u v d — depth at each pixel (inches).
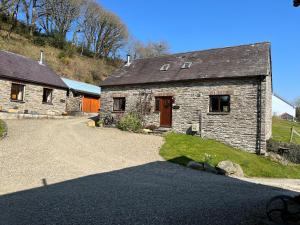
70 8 2080.5
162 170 421.4
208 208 240.4
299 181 486.0
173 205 245.9
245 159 560.4
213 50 842.2
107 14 2338.8
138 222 200.5
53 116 960.9
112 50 2439.7
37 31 1918.1
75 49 2050.9
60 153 462.6
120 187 303.1
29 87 952.3
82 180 324.8
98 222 197.5
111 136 661.3
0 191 265.0
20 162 384.5
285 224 199.3
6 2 1620.3
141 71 893.8
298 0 208.8
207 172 446.9
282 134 977.5
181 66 816.9
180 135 697.0
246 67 682.2
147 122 804.0
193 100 729.6
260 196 300.2
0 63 904.3
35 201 240.2
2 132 560.7
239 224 201.8
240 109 660.7
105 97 898.1
